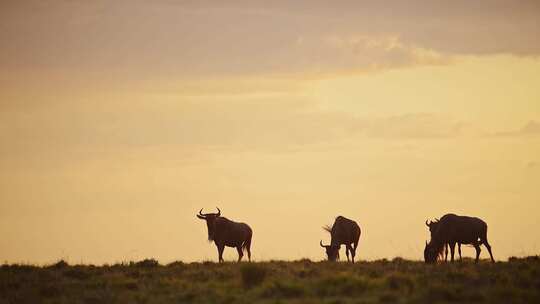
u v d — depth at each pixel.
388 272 109.75
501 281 98.19
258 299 93.19
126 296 99.06
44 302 97.56
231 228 147.25
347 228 147.50
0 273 116.19
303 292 94.94
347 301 89.06
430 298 88.38
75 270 116.94
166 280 107.56
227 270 115.06
